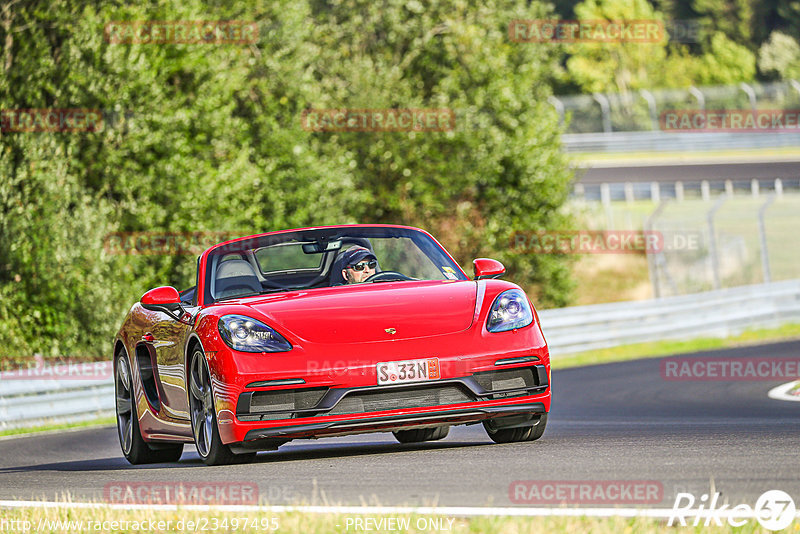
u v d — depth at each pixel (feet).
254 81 306.35
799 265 461.78
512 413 70.08
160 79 261.03
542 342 71.20
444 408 67.92
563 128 368.89
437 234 346.13
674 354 229.66
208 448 72.33
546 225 354.95
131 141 248.52
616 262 468.34
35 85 243.19
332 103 336.08
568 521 42.86
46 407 164.04
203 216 258.78
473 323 70.03
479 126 345.51
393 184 342.23
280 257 82.12
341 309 70.38
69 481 73.00
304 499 52.01
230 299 76.84
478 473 58.54
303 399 67.26
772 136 636.48
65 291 226.99
